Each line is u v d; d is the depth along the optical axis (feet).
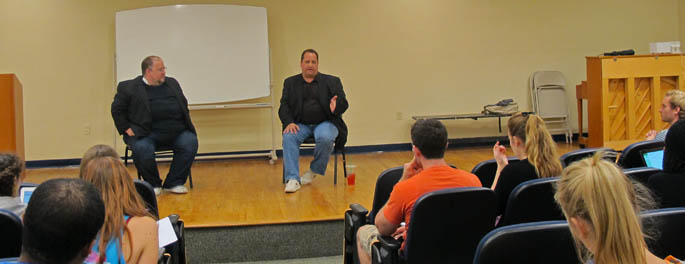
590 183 3.71
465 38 23.24
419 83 23.06
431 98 23.17
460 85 23.32
